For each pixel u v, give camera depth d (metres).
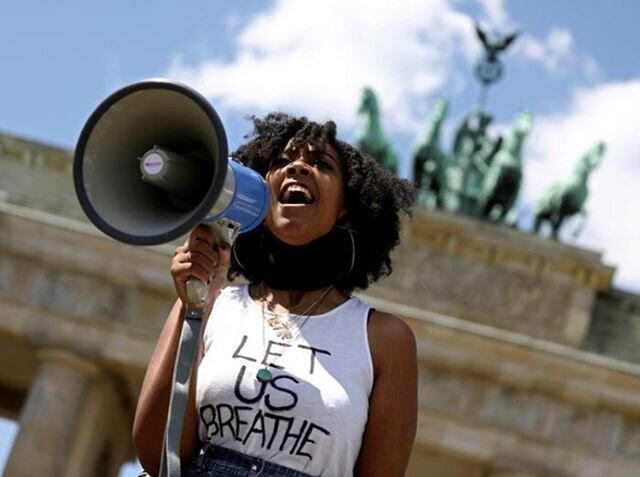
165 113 9.70
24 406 83.62
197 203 9.70
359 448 10.17
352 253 10.91
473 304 82.81
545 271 83.12
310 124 10.95
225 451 9.92
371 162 11.15
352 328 10.33
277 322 10.34
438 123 87.88
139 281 80.69
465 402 80.50
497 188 86.56
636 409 80.19
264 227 10.88
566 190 85.31
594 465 79.69
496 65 89.81
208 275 9.77
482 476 81.12
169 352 10.17
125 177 9.80
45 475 79.00
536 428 80.25
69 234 80.75
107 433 84.31
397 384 10.26
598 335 83.19
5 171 83.88
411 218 11.26
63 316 80.50
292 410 9.89
